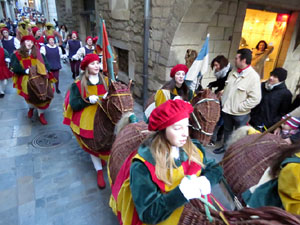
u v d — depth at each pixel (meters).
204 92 2.00
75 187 2.86
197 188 1.06
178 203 1.04
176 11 3.87
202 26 4.07
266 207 0.99
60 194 2.73
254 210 1.01
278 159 1.27
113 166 1.85
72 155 3.53
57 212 2.48
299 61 6.96
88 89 2.61
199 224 1.13
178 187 1.07
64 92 6.39
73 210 2.52
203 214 1.15
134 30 5.41
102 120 2.36
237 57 3.05
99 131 2.40
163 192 1.16
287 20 6.07
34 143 3.81
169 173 1.16
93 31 8.75
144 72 5.06
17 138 3.95
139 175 1.13
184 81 2.62
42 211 2.48
